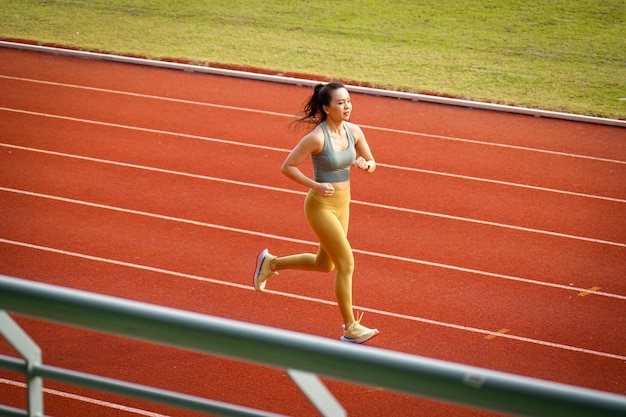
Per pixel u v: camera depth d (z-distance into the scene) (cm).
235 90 1564
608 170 1252
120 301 212
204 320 204
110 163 1211
